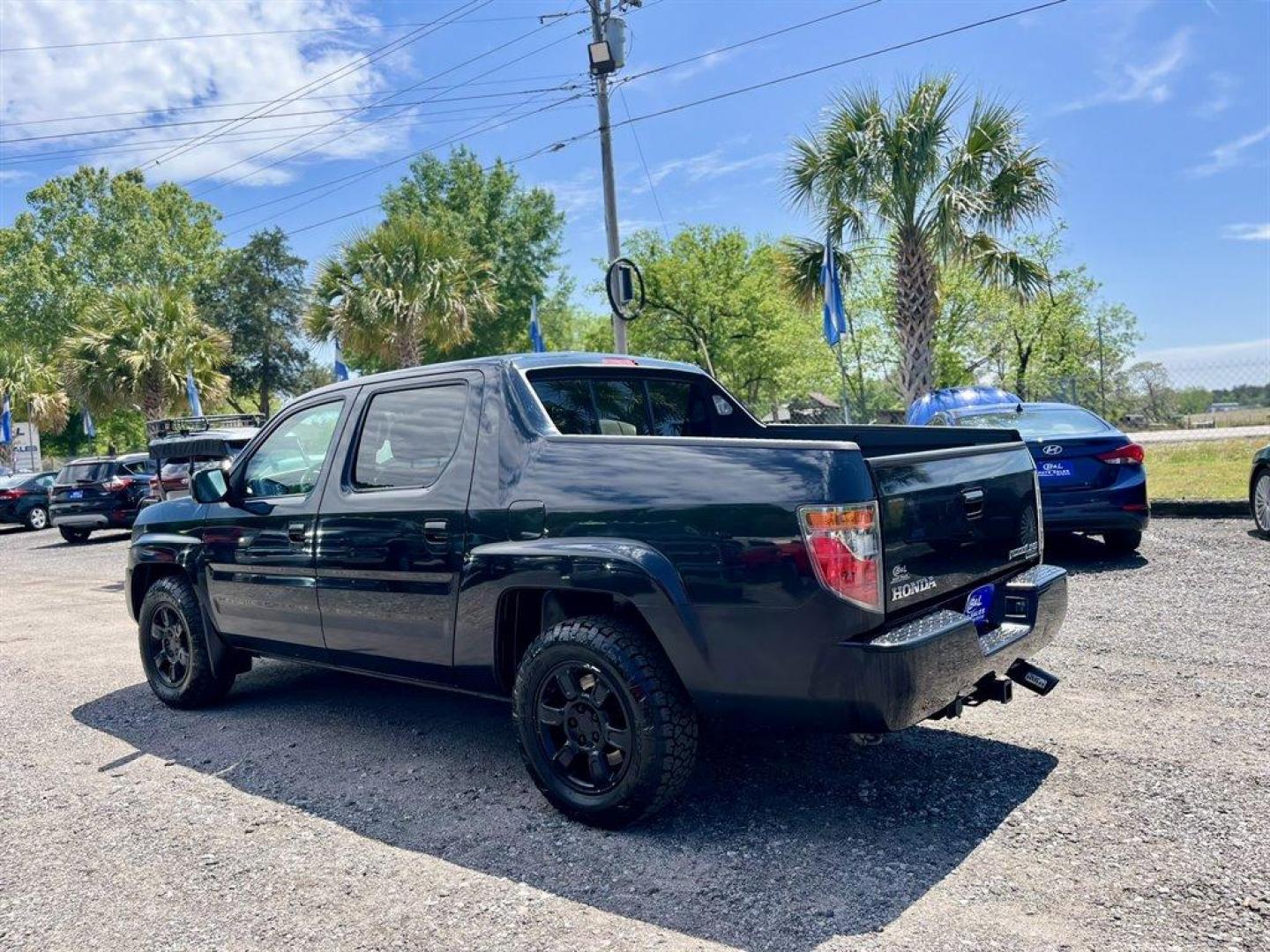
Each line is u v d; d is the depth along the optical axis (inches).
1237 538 338.3
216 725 191.0
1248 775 135.1
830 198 536.1
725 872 114.9
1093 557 314.2
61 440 2081.7
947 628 118.0
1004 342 1120.8
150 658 209.3
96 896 117.2
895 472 118.5
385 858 124.8
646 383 179.0
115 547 679.1
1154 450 636.1
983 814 127.7
